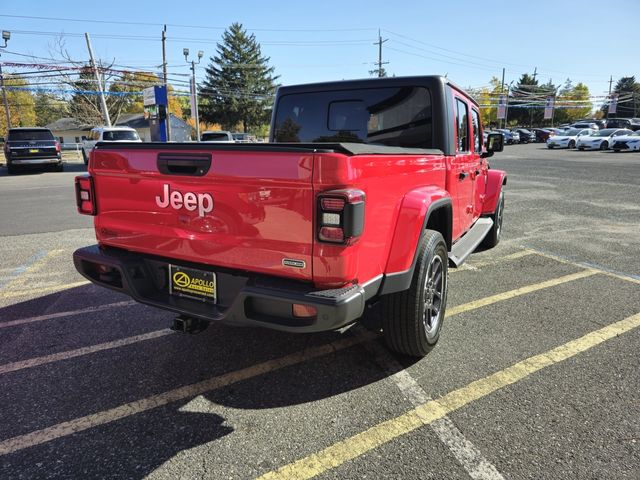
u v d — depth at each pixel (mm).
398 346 3213
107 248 3252
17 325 3980
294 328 2412
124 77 43781
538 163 22469
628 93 95562
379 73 58094
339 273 2348
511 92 86250
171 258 2928
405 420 2643
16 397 2895
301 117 4582
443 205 3439
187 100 75500
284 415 2707
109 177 3053
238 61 77688
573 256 6078
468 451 2379
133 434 2543
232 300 2703
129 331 3863
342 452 2387
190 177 2643
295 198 2346
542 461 2295
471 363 3273
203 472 2254
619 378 3062
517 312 4180
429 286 3242
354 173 2275
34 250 6531
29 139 19859
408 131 4047
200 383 3062
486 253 6250
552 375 3105
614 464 2270
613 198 11344
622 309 4238
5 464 2303
